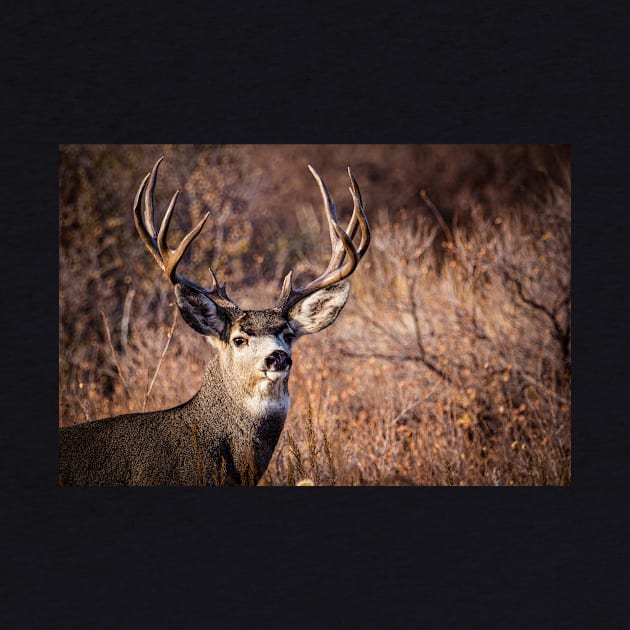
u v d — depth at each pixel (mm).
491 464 20359
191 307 16609
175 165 28938
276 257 28375
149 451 16859
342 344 23391
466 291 24438
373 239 26562
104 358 24906
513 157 33594
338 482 18766
